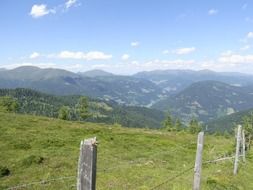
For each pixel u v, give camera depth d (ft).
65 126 185.37
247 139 195.83
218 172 103.45
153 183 83.41
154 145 153.17
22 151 110.83
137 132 214.90
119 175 89.40
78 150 120.37
